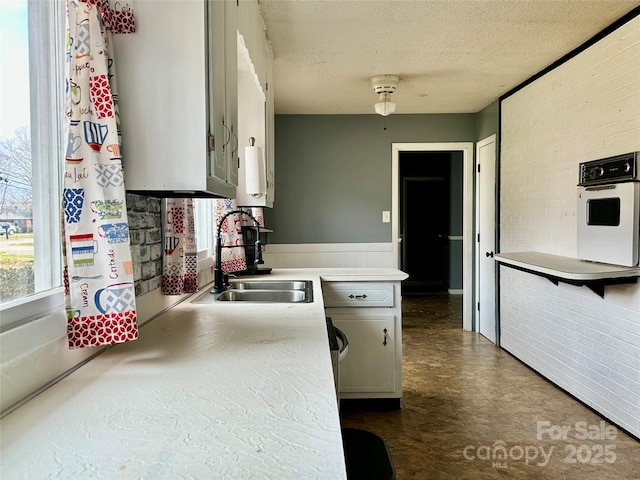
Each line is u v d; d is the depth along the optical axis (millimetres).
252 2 2238
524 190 3846
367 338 2986
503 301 4250
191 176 1333
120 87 1326
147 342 1419
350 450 1304
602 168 2613
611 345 2672
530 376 3527
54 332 1074
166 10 1324
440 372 3633
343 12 2514
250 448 756
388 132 4922
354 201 4930
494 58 3279
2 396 897
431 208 8453
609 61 2719
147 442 777
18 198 1025
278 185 4906
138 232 1650
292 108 4676
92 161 1147
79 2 1132
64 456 731
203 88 1330
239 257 2971
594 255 2705
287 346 1365
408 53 3166
